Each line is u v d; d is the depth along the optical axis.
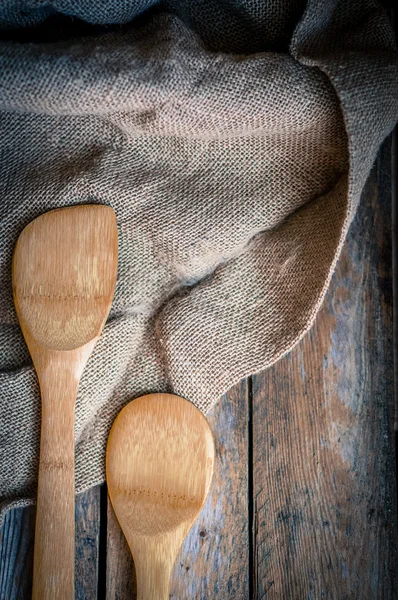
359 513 0.59
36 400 0.56
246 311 0.58
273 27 0.59
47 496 0.55
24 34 0.59
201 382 0.58
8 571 0.57
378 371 0.61
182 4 0.59
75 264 0.57
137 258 0.58
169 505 0.56
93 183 0.58
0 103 0.56
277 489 0.59
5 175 0.58
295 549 0.59
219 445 0.59
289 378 0.60
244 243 0.59
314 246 0.57
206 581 0.58
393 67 0.56
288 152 0.58
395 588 0.59
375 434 0.60
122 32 0.59
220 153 0.58
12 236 0.58
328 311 0.61
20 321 0.56
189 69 0.55
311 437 0.60
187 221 0.58
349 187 0.55
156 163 0.59
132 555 0.56
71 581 0.54
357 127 0.54
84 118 0.58
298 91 0.55
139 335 0.58
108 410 0.58
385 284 0.62
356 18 0.58
